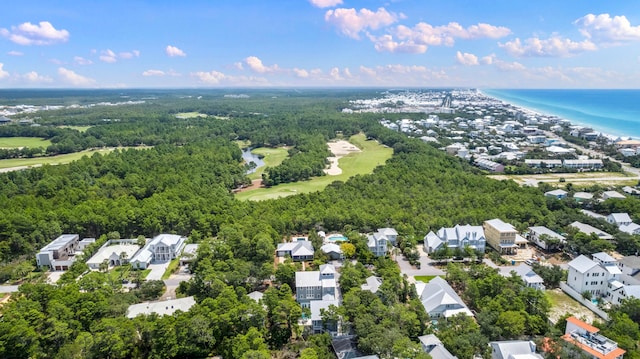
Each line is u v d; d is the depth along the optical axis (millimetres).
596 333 101500
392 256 162625
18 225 166750
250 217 181625
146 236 183125
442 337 102875
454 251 156875
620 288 122688
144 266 154375
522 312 109875
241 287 125750
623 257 145250
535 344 99188
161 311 117188
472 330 105000
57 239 167500
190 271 150375
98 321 108500
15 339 94438
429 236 167375
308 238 172750
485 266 142000
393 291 123125
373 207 194375
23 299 111625
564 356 93000
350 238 164125
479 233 163875
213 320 105812
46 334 99625
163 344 100562
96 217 180000
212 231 181000
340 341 105062
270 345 108000
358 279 129000
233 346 100062
